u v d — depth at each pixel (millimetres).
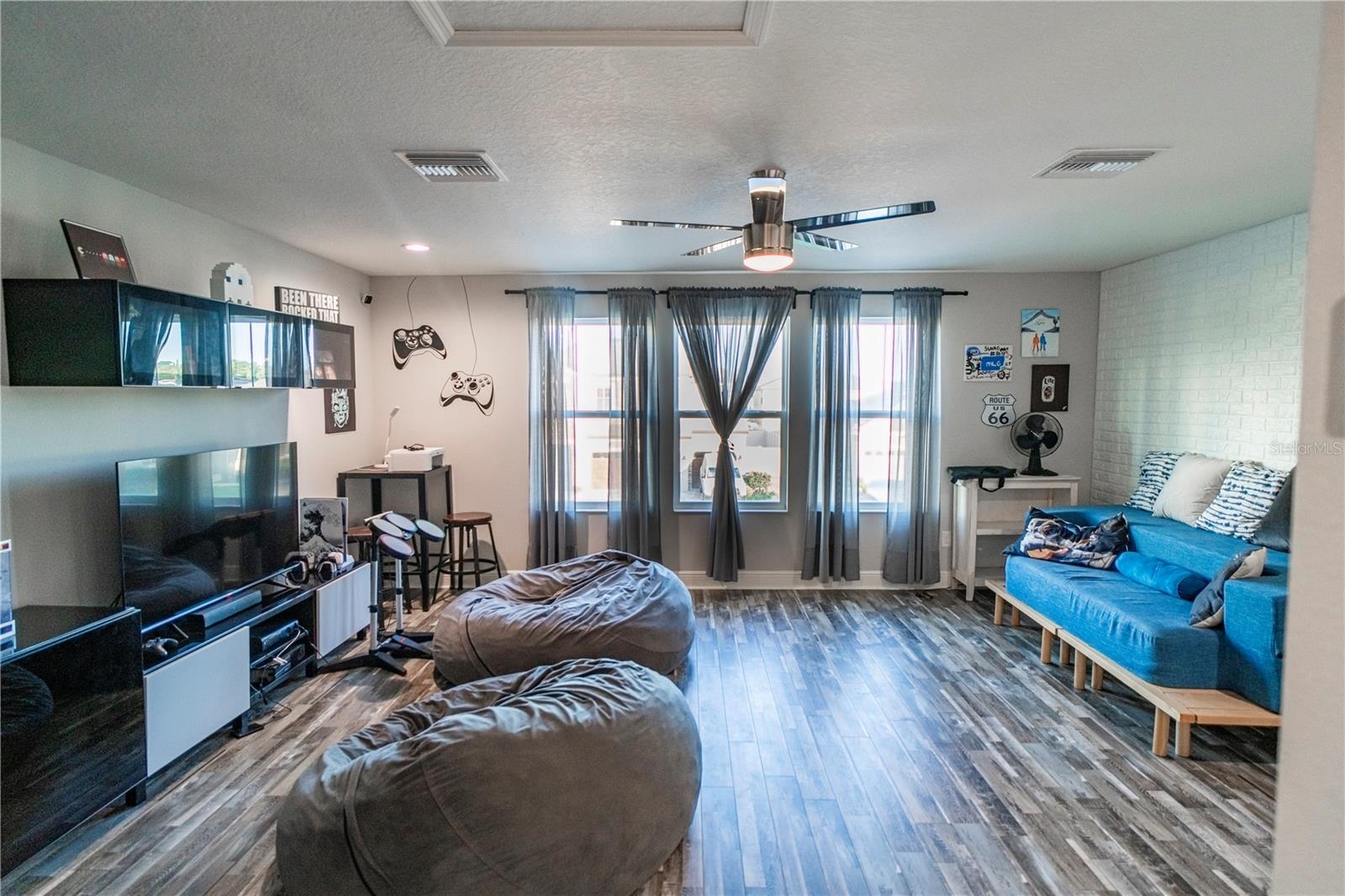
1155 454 4348
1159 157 2562
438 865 1723
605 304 5113
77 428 2576
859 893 1974
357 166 2645
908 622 4371
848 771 2611
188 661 2559
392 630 4164
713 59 1804
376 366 5156
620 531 4992
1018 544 4203
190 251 3225
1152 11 1576
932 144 2432
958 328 5070
